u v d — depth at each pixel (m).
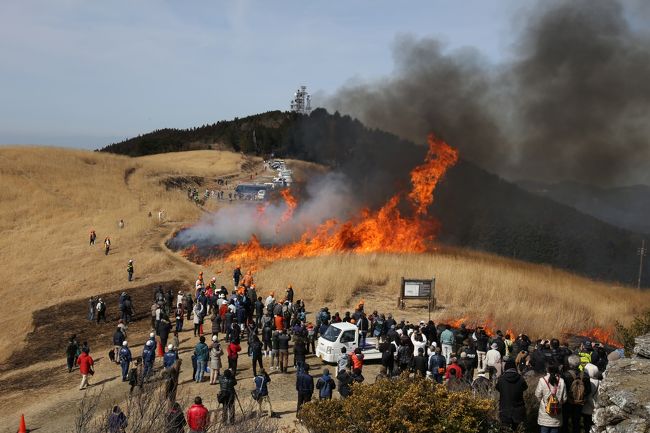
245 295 26.17
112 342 26.20
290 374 19.61
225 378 13.77
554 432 10.21
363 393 10.63
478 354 18.34
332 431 10.52
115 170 76.19
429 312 27.55
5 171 64.56
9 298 34.88
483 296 30.78
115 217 56.44
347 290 31.27
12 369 23.42
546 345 15.42
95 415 16.48
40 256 43.38
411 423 9.69
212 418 13.81
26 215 55.00
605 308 31.36
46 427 16.38
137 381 15.76
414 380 10.84
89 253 44.19
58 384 20.70
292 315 23.95
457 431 9.67
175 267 40.12
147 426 10.15
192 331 26.06
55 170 69.44
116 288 35.47
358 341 20.64
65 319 30.12
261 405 15.23
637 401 8.59
